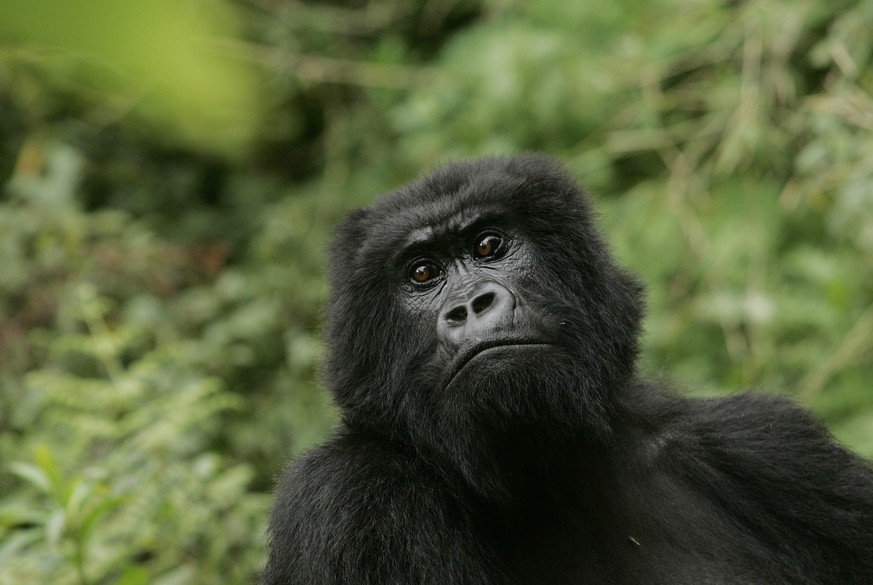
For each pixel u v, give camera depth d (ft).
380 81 82.94
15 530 43.93
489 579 26.18
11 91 76.07
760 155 66.33
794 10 66.49
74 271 66.95
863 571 28.73
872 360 60.49
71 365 61.82
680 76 74.49
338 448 28.55
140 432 48.85
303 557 26.16
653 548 28.37
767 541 29.32
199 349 65.41
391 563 24.70
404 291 28.43
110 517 43.68
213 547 44.57
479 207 28.30
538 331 26.08
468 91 77.46
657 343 62.49
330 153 83.05
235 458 63.82
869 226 57.77
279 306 70.03
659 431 31.07
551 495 27.96
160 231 81.51
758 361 59.47
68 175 71.67
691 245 65.10
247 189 83.87
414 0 87.97
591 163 70.49
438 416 27.04
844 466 29.99
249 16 81.76
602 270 29.14
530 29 77.25
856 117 59.31
